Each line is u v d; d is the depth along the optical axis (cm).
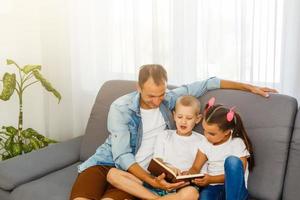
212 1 208
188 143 167
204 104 179
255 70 200
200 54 217
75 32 256
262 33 196
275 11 190
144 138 177
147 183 161
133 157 169
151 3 228
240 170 141
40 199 165
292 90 196
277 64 196
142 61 239
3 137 250
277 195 156
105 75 255
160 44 229
